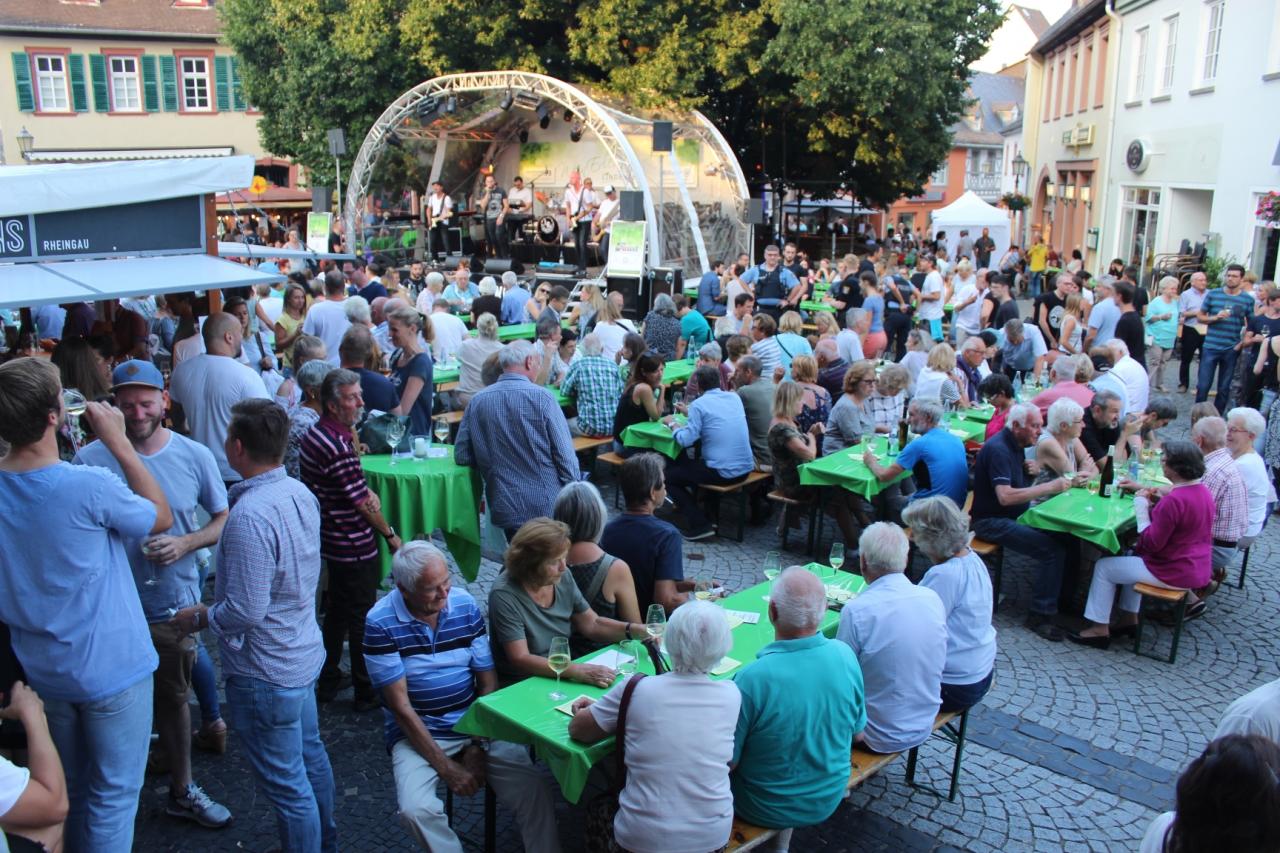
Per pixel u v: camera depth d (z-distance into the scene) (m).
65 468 2.99
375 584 5.12
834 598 4.86
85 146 31.50
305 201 34.00
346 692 5.35
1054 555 6.45
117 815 3.16
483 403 5.65
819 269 21.28
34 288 5.38
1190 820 2.27
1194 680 5.91
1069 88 29.09
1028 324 11.62
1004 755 5.05
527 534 4.06
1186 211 20.23
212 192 6.51
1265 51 16.28
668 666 3.96
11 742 3.08
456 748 3.97
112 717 3.10
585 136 22.05
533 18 21.77
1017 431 6.59
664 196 20.20
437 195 21.89
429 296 14.22
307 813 3.63
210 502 4.07
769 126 26.38
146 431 3.88
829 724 3.57
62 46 30.70
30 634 2.98
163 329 10.52
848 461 7.41
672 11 21.34
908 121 22.47
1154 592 5.96
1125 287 11.44
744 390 8.32
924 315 15.48
